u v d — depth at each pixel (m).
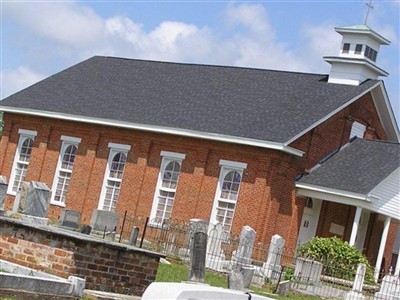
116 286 17.84
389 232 47.09
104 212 39.12
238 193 41.34
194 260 21.73
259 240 40.09
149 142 45.31
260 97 45.38
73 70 55.03
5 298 14.48
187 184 43.22
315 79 46.41
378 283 37.09
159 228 42.72
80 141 48.66
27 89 53.34
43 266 17.52
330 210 43.81
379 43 46.16
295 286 32.19
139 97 48.84
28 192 33.50
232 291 10.57
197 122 43.75
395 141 48.75
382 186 41.34
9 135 52.22
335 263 36.38
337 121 44.00
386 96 46.31
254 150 41.19
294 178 41.75
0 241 18.19
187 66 51.84
